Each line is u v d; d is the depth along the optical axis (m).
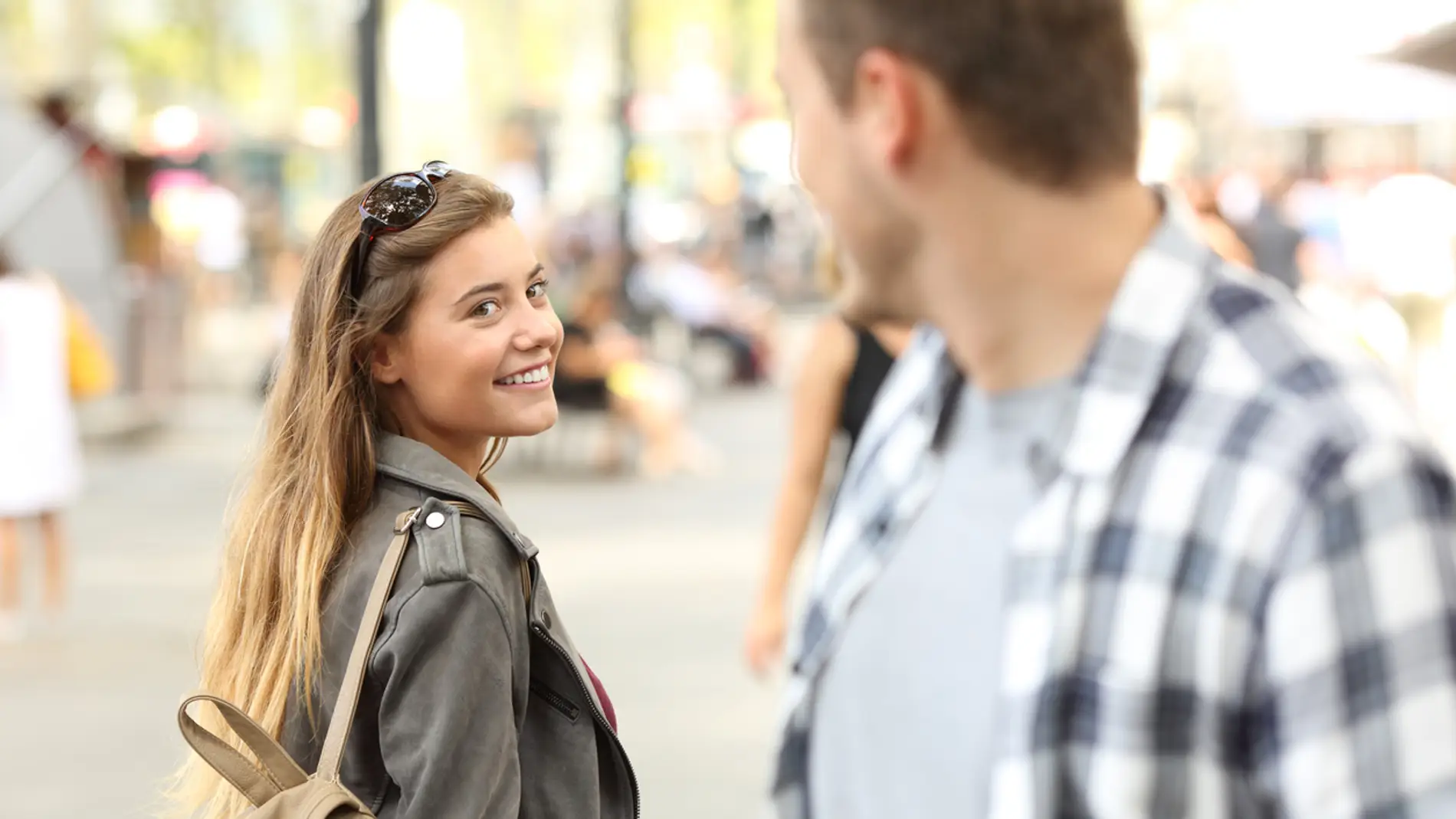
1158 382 1.72
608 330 17.95
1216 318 1.73
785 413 22.31
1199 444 1.67
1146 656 1.64
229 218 36.09
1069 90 1.74
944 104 1.76
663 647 9.63
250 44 59.50
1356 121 22.05
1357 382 1.63
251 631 2.74
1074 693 1.68
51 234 18.38
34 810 6.88
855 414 5.07
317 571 2.63
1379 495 1.55
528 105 44.97
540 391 2.77
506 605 2.60
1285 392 1.64
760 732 7.99
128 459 17.36
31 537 12.77
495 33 56.91
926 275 1.88
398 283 2.70
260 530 2.75
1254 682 1.60
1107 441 1.72
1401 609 1.53
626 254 24.53
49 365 10.30
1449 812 1.49
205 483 15.84
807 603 2.19
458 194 2.73
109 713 8.30
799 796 2.16
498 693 2.55
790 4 1.88
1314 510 1.57
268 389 2.95
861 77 1.79
